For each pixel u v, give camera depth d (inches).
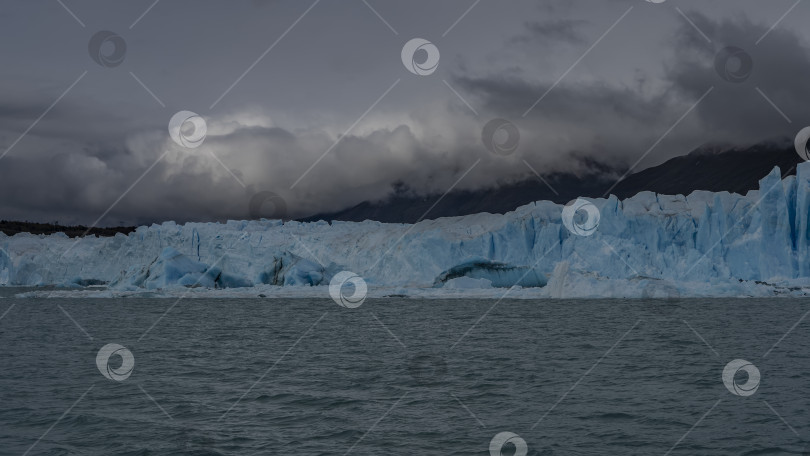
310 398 586.9
